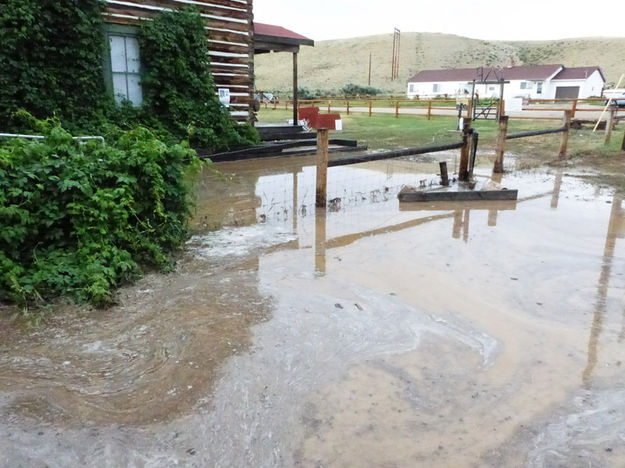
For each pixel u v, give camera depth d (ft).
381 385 9.83
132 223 15.74
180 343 11.23
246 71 42.01
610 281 15.06
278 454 7.98
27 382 9.75
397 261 16.75
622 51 312.29
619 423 8.80
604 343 11.48
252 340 11.43
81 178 14.21
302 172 34.65
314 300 13.62
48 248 14.23
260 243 18.52
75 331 11.75
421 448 8.17
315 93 189.88
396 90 274.57
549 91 174.60
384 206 24.52
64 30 30.55
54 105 30.50
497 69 182.80
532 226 20.99
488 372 10.31
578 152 42.19
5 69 28.48
